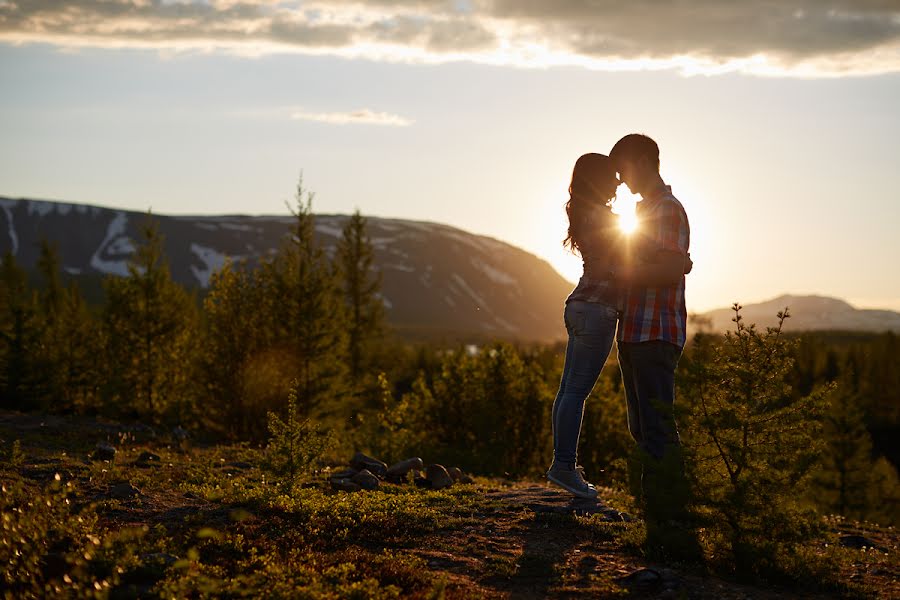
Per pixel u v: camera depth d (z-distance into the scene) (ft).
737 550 16.44
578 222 19.95
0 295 81.20
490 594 14.48
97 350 76.02
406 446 49.24
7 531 14.80
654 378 18.92
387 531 18.44
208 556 15.84
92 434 41.34
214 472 28.48
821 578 16.40
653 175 18.99
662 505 17.15
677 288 19.04
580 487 21.44
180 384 74.84
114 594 13.58
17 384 72.64
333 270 70.33
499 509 21.66
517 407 62.64
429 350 193.88
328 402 65.57
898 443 229.66
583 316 19.90
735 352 17.31
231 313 65.98
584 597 14.58
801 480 16.48
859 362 264.31
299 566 14.97
